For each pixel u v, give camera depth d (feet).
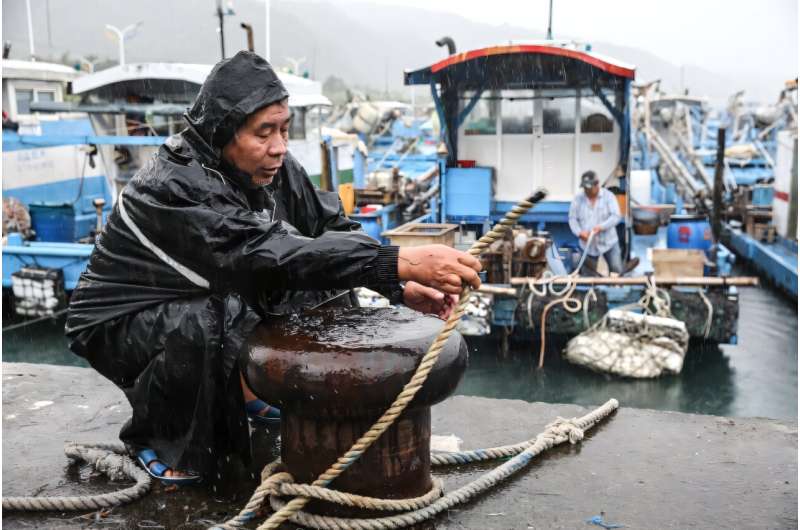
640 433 10.85
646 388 33.58
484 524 8.30
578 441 10.49
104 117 43.11
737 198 64.03
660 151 61.98
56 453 10.38
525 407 11.94
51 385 13.12
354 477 7.95
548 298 35.24
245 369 7.96
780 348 39.19
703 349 38.65
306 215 9.74
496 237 7.38
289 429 8.12
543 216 41.16
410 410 7.88
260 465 9.57
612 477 9.45
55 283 41.11
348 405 7.46
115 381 9.18
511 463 9.48
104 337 8.77
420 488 8.32
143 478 9.05
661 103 84.07
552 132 40.93
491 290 33.81
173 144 8.27
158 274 8.39
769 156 75.20
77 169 49.24
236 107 7.89
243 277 7.86
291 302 9.21
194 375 8.38
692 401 32.50
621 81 38.99
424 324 8.27
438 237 33.50
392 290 9.13
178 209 7.83
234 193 8.11
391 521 7.94
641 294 35.53
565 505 8.74
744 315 46.01
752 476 9.50
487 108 41.24
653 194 63.05
